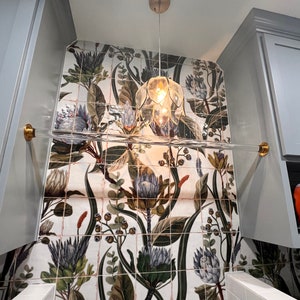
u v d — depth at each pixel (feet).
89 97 3.45
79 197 3.01
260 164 2.99
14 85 2.00
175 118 2.91
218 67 4.13
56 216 2.88
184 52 3.96
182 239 3.18
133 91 3.64
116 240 2.98
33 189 2.52
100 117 3.41
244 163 3.38
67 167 3.08
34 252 2.71
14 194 1.98
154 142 2.60
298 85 2.94
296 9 3.11
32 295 2.37
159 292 2.92
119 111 3.50
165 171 3.39
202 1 2.98
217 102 3.96
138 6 3.06
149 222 3.14
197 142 2.72
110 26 3.40
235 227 3.39
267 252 3.38
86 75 3.53
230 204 3.48
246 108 3.37
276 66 2.94
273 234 2.69
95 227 2.96
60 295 2.66
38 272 2.67
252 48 3.24
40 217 2.82
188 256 3.14
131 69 3.75
